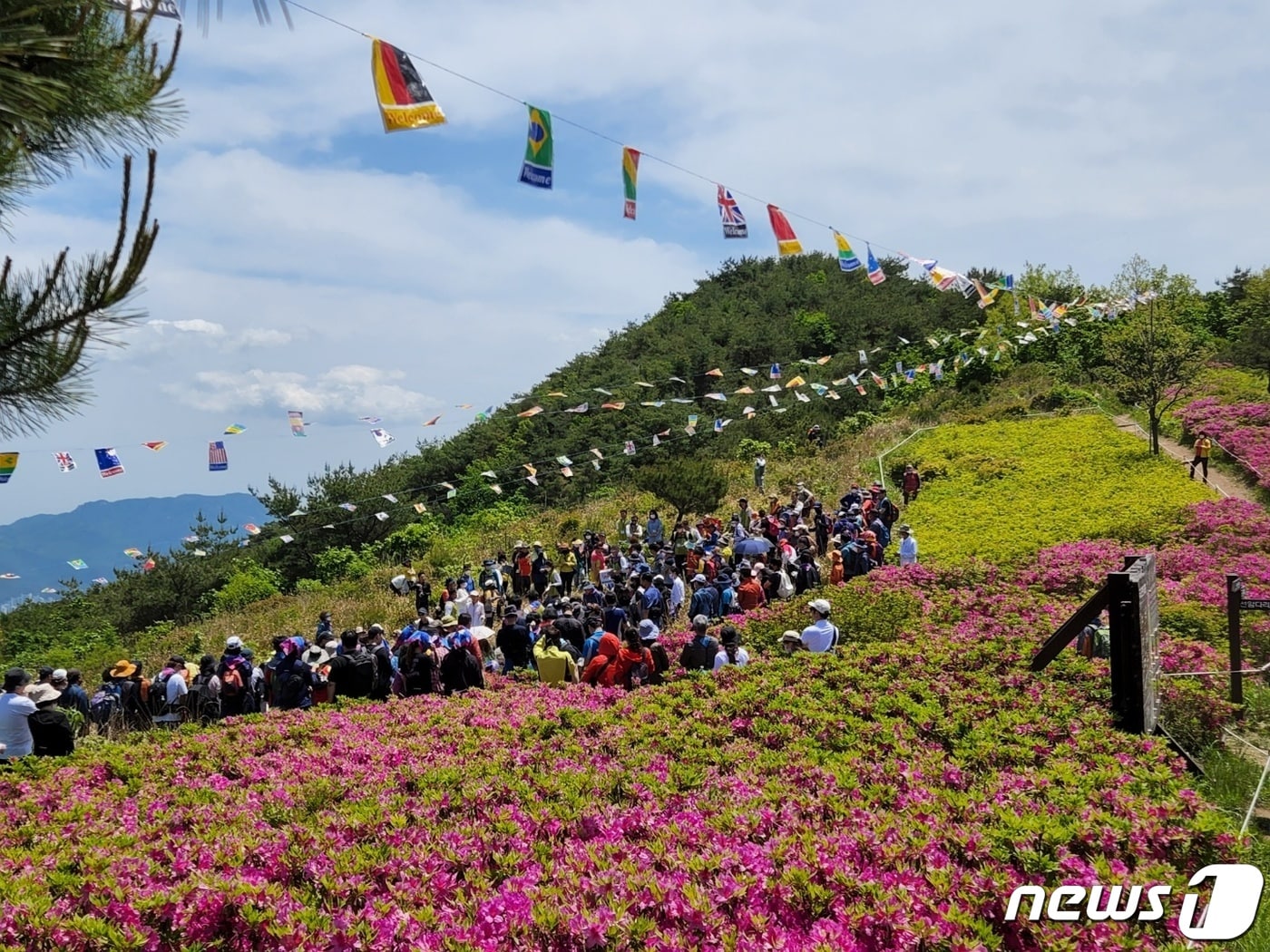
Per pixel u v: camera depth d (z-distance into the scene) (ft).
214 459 55.31
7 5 14.11
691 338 188.85
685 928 17.74
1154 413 99.60
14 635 104.22
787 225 45.27
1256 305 146.30
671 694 35.27
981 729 28.12
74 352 15.66
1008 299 154.61
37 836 24.89
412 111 27.76
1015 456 106.42
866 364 162.71
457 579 71.26
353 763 29.91
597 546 78.07
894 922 17.28
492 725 33.14
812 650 40.96
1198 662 35.73
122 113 16.87
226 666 44.37
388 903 18.72
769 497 104.99
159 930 18.97
